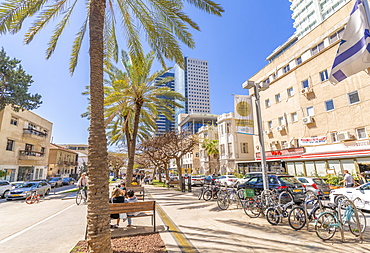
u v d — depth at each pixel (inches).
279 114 927.0
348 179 421.4
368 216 302.0
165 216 304.3
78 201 497.7
